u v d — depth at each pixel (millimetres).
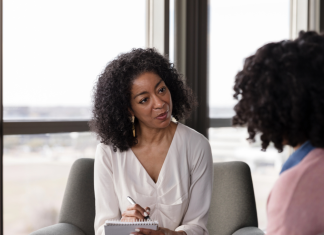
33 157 1814
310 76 734
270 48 801
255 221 1696
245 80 837
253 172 3143
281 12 3451
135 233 1173
